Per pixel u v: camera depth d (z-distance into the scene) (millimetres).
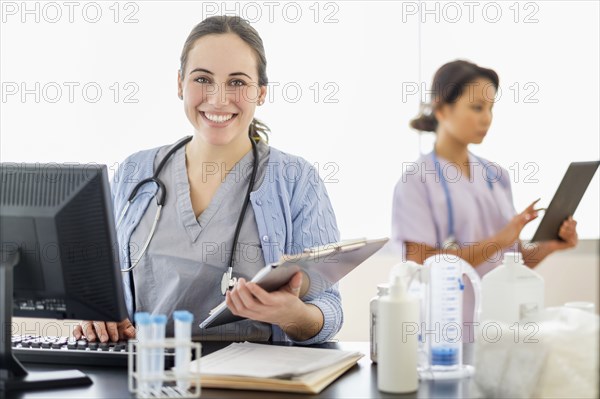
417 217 2098
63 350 1375
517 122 2529
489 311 1270
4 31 2414
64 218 1235
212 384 1205
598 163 1876
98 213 1244
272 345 1439
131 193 1723
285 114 2490
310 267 1366
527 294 1256
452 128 2203
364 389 1212
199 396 1154
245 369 1224
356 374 1306
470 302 1927
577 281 2584
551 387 1107
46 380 1217
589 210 2568
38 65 2426
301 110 2490
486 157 2541
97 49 2430
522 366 1120
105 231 1248
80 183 1239
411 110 2480
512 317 1250
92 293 1264
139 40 2432
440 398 1160
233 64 1680
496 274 1271
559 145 2523
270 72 2477
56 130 2441
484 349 1148
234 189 1710
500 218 2162
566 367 1104
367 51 2479
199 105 1691
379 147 2492
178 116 2443
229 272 1632
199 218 1694
